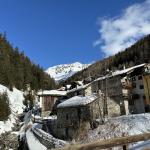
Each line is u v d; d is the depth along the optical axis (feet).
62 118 156.97
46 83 440.04
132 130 106.22
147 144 56.59
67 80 560.20
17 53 422.00
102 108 150.82
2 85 286.46
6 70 312.91
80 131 136.56
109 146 20.58
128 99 165.37
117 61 479.82
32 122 215.92
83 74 571.69
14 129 194.80
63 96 243.19
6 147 152.56
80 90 201.57
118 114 158.40
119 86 166.91
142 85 164.86
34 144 132.16
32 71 434.30
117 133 108.99
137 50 447.01
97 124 130.31
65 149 16.16
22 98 316.60
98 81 186.91
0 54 351.87
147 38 484.74
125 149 25.21
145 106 159.74
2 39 415.64
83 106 143.33
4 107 204.23
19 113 260.01
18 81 347.15
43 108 248.32
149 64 168.86
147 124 108.27
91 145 18.25
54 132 162.81
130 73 172.45
